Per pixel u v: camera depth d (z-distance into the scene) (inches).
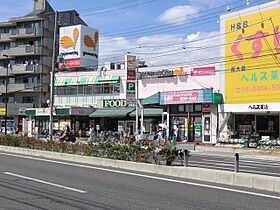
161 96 1418.6
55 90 1931.6
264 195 365.7
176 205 323.0
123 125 1684.3
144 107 1562.5
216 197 357.4
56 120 1877.5
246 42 1221.1
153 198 352.5
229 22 1274.6
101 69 1843.0
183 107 1414.9
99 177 480.1
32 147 828.0
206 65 1364.4
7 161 663.1
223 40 1294.3
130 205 322.7
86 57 2015.3
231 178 425.1
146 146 605.0
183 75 1438.2
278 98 1127.6
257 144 1167.6
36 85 2214.6
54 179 461.7
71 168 570.3
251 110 1194.6
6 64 2342.5
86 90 1834.4
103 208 311.3
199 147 1201.4
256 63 1189.7
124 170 548.4
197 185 422.6
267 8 1163.9
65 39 2036.2
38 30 2228.1
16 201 337.1
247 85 1211.9
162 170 506.3
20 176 484.7
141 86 1571.1
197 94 1301.7
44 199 346.0
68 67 2012.8
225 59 1285.7
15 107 2209.6
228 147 1197.7
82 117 1806.1
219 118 1290.6
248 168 660.1
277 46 1133.1
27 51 2222.0
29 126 2007.9
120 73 1724.9
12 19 2281.0
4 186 412.2
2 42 2377.0
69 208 310.8
